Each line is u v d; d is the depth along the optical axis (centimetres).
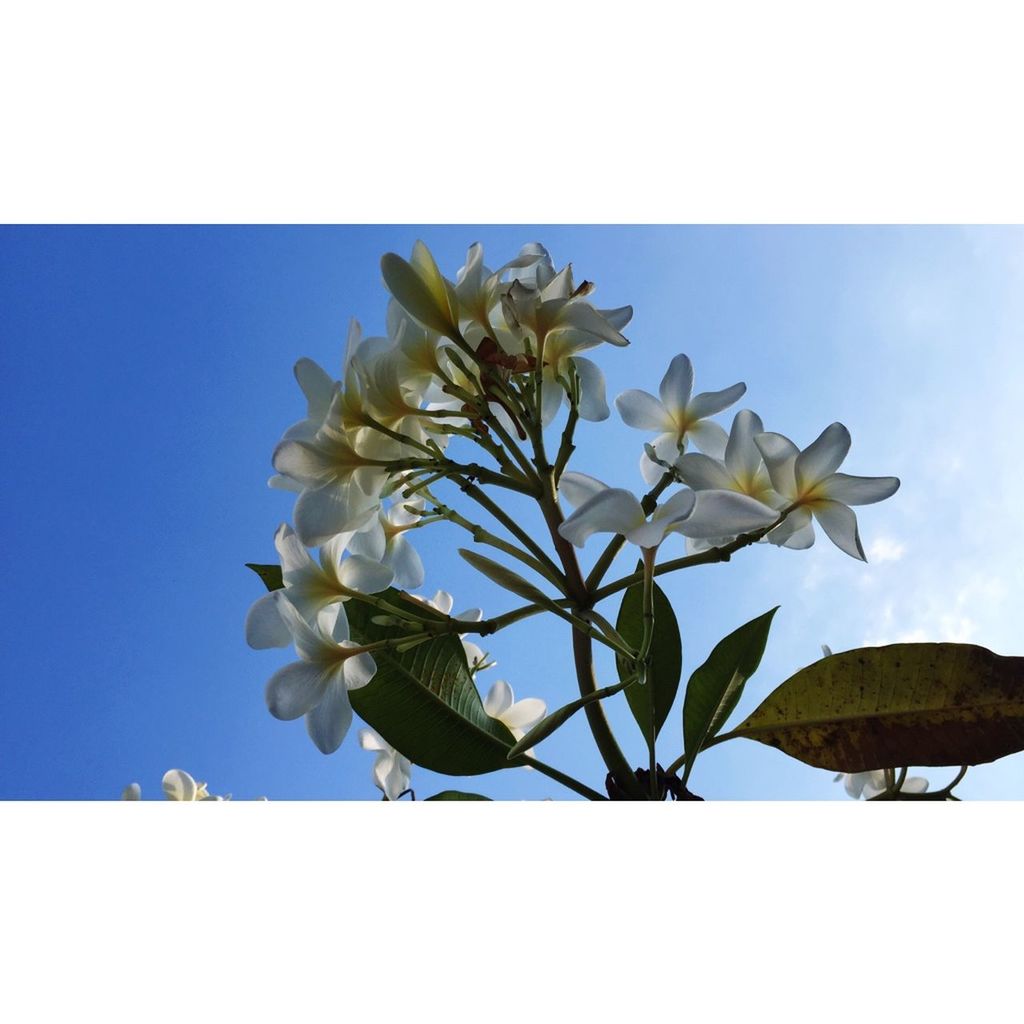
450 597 77
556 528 56
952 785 69
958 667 59
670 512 48
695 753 61
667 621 64
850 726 60
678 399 65
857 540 55
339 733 54
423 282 57
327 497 54
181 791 88
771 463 56
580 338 61
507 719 74
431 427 57
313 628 55
